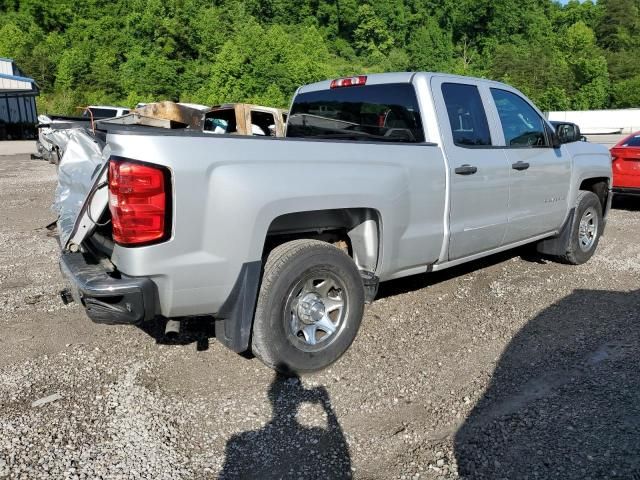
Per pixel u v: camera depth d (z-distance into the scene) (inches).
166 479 103.6
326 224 150.1
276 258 134.6
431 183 163.5
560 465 106.7
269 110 424.2
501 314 183.9
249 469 106.8
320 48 3745.1
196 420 123.0
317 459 109.8
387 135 178.1
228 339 130.6
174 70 2775.6
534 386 136.9
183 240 118.0
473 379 140.8
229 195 121.2
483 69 4355.3
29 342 161.0
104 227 134.8
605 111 1768.0
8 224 328.2
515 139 201.2
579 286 211.6
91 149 142.8
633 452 109.9
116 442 114.6
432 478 103.8
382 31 4498.0
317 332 146.9
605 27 4439.0
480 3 4638.3
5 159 824.3
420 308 189.3
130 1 3597.4
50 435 116.4
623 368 144.9
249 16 4202.8
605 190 255.9
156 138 114.2
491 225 188.5
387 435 117.6
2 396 131.6
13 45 2982.3
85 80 2704.2
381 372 144.8
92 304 120.5
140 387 136.6
